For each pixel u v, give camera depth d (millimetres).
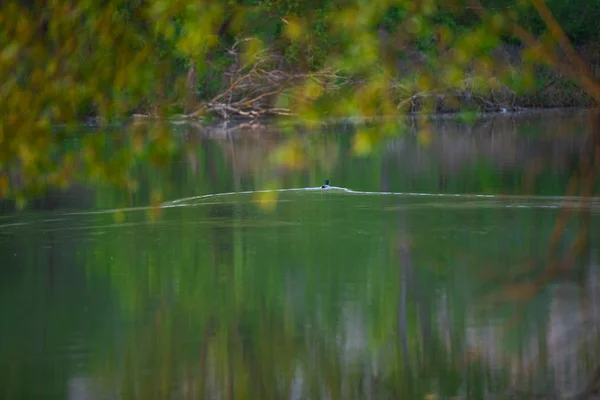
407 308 23578
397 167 52875
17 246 32000
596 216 35812
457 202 40094
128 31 13367
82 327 22219
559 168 50031
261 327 22109
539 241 31438
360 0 12875
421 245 31359
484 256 29406
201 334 21703
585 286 25250
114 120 13797
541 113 92688
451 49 13461
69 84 13312
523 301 23891
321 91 13359
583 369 18625
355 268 28172
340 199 41719
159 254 30547
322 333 21641
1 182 14031
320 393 17844
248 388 17953
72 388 18141
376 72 13102
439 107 78375
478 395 17469
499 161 54625
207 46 13906
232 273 27719
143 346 20734
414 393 17594
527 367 18703
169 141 14117
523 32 13641
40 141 13438
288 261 29203
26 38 13227
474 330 21609
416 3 13047
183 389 18125
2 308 24094
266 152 61219
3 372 19062
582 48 84812
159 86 13930
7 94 13336
